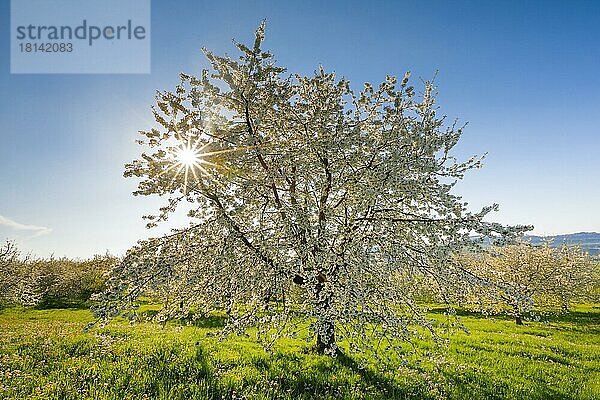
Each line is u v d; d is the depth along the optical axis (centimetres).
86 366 1021
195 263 1033
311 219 1055
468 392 1010
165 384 911
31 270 5216
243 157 1055
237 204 1028
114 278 930
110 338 1434
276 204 1133
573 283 3662
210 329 1875
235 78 1039
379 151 1111
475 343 1750
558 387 1129
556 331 2541
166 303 1091
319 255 988
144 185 982
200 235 1044
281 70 1058
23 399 782
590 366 1480
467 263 1241
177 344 1326
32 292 4119
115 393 843
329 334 1041
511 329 2534
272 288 1089
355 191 1077
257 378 979
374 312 998
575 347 1870
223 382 940
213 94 1027
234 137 1015
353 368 1116
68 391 844
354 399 904
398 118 1131
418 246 1107
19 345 1274
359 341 1040
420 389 995
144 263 958
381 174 1023
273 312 1132
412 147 1080
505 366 1334
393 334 1027
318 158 1130
